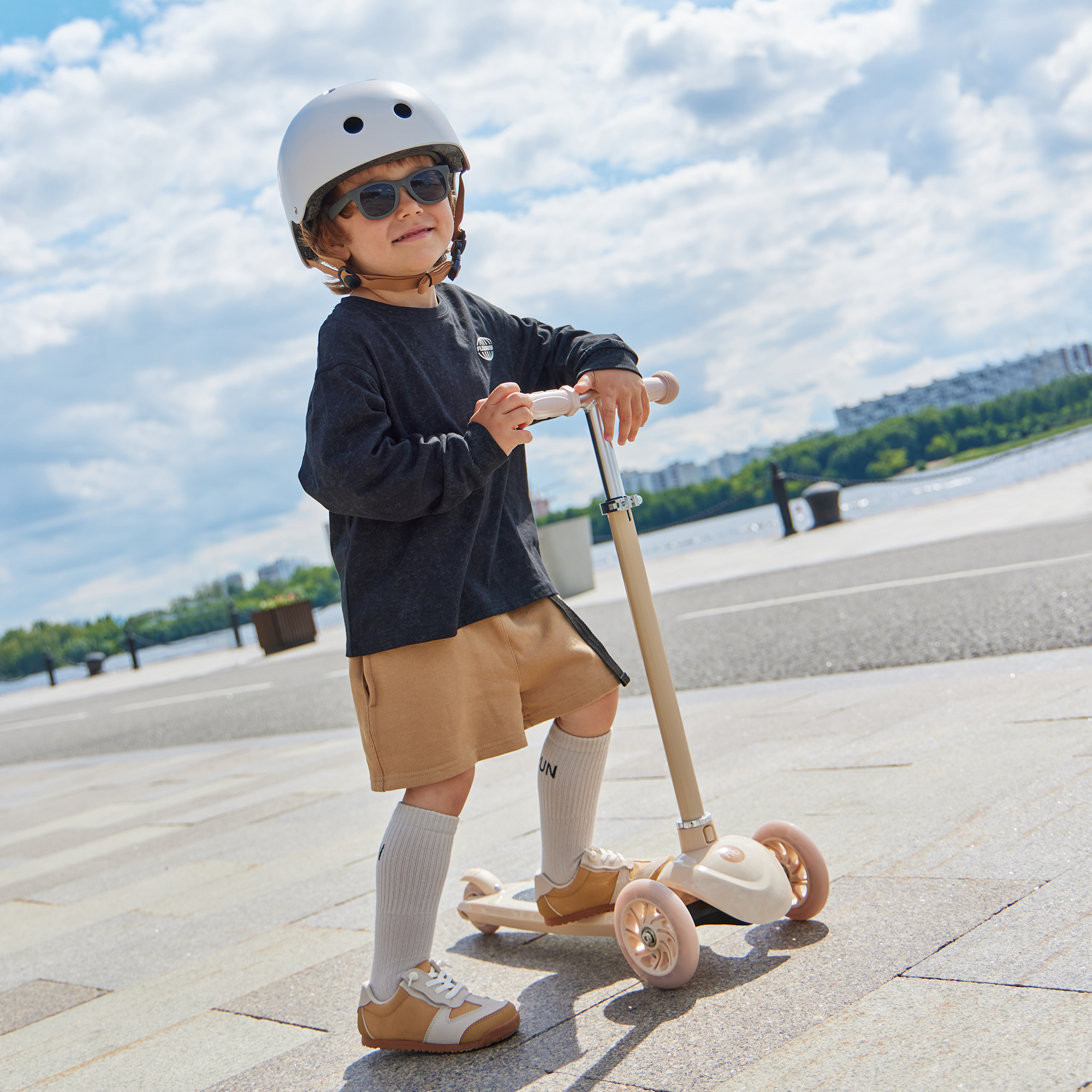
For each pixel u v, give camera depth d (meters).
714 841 1.74
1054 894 1.65
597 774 1.89
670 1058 1.40
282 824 3.81
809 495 12.46
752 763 3.06
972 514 9.71
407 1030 1.61
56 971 2.52
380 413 1.66
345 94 1.77
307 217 1.80
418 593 1.67
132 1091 1.69
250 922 2.59
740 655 5.49
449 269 1.90
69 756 8.38
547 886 1.91
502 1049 1.56
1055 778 2.23
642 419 1.87
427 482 1.60
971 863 1.86
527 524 1.88
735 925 1.85
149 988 2.23
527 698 1.81
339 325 1.74
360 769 4.75
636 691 5.16
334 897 2.66
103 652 24.06
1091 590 4.70
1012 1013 1.31
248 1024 1.89
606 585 12.05
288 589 24.78
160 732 8.60
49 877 3.75
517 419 1.62
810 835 2.22
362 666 1.70
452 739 1.66
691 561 12.67
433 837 1.67
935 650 4.31
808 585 7.82
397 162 1.76
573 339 1.99
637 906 1.69
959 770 2.47
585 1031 1.55
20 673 28.73
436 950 2.09
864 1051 1.29
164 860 3.61
